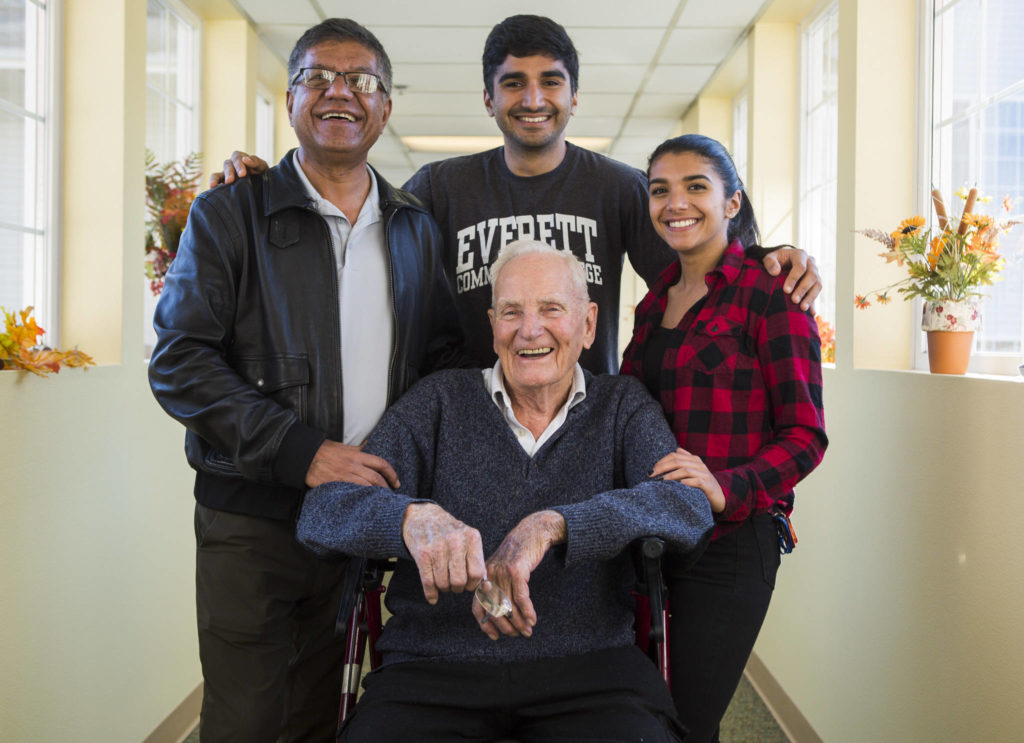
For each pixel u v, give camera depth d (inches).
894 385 85.0
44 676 77.8
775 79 154.1
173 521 108.9
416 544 49.8
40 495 77.2
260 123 185.8
